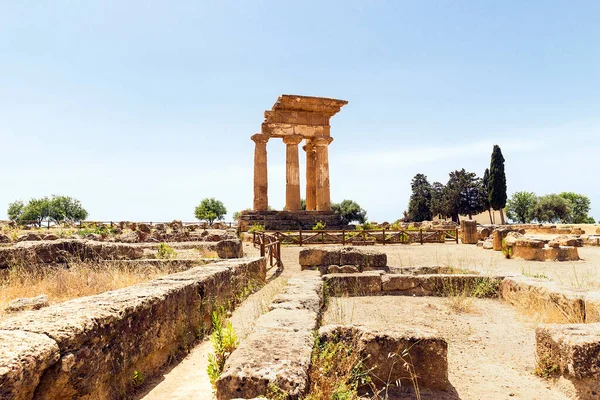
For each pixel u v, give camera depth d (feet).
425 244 71.72
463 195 207.00
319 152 108.78
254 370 10.28
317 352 12.93
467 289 27.76
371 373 13.60
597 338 12.81
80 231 71.10
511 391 13.16
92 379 11.18
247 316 22.70
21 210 184.85
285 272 38.83
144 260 35.24
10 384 8.38
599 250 57.21
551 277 33.78
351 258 36.91
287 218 99.30
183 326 17.70
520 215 221.66
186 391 13.05
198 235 63.05
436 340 13.56
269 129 106.01
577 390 12.63
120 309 13.05
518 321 21.26
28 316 11.69
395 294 28.50
